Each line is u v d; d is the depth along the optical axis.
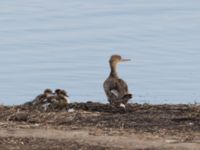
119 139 20.03
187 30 54.94
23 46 49.06
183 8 63.59
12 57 45.84
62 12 61.22
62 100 24.41
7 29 54.62
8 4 65.31
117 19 58.59
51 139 20.03
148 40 51.09
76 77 40.03
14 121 22.38
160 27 55.78
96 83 38.19
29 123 22.03
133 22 57.56
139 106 24.56
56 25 56.16
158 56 46.31
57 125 21.77
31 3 65.56
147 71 41.94
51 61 44.69
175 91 35.47
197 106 24.23
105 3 65.50
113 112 24.02
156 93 34.50
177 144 19.52
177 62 44.50
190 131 20.84
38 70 42.12
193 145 19.42
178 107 24.17
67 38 51.56
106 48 48.44
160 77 40.16
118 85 25.83
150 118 22.34
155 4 65.44
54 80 39.25
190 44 50.06
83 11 61.81
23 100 33.66
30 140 19.89
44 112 23.27
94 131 20.91
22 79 39.59
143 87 36.84
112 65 28.38
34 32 53.50
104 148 19.14
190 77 40.09
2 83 38.38
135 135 20.42
